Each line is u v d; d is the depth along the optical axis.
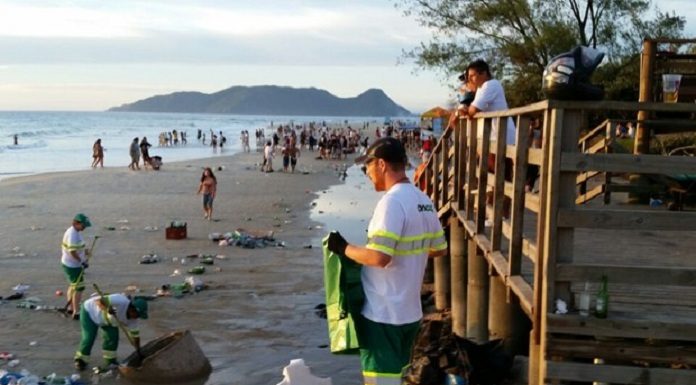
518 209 5.73
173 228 18.03
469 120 8.35
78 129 124.88
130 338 8.73
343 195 28.30
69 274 11.05
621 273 4.61
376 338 4.21
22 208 23.88
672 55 11.76
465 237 9.69
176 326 10.72
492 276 7.73
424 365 7.42
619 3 29.56
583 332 4.64
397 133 67.38
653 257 7.14
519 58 30.23
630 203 11.89
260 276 13.95
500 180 6.64
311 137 62.28
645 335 4.61
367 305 4.24
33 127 125.94
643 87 11.73
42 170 41.81
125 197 27.17
